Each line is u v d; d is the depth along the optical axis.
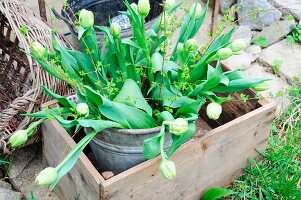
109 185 1.45
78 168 1.55
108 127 1.47
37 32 1.84
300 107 2.24
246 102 1.79
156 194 1.64
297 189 1.86
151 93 1.62
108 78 1.66
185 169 1.66
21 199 1.86
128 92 1.52
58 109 1.51
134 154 1.56
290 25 2.62
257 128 1.77
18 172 1.92
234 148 1.77
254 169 1.90
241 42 1.51
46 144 1.78
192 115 1.48
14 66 2.26
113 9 2.41
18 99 1.73
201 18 1.65
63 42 1.92
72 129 1.74
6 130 1.80
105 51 1.67
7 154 1.88
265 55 2.53
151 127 1.53
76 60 1.59
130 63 1.55
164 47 1.52
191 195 1.78
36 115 1.49
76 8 2.30
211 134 1.64
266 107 1.73
